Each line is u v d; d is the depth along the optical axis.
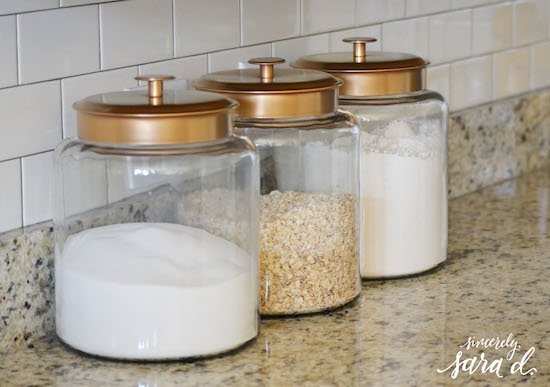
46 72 1.72
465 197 2.67
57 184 1.63
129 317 1.55
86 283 1.56
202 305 1.56
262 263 1.75
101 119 1.52
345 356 1.63
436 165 2.01
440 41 2.62
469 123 2.68
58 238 1.64
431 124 2.00
